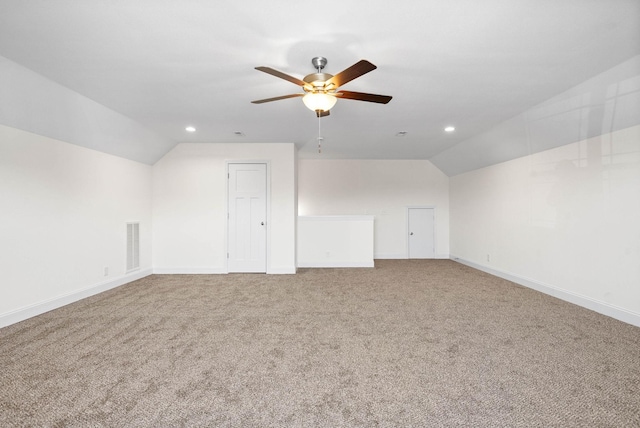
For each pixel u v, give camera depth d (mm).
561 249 3855
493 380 2016
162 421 1630
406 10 1861
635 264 2973
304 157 6969
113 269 4434
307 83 2219
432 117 3955
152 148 4949
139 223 5000
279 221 5367
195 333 2793
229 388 1935
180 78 2797
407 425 1604
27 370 2133
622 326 2924
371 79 2832
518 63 2516
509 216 4895
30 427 1578
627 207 3043
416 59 2455
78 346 2512
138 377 2053
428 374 2092
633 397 1823
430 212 7219
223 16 1913
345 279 4973
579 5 1811
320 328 2918
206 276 5164
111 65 2555
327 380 2027
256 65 2555
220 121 4109
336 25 2010
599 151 3322
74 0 1757
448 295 4039
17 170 3051
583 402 1780
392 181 7199
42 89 2861
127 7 1822
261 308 3514
